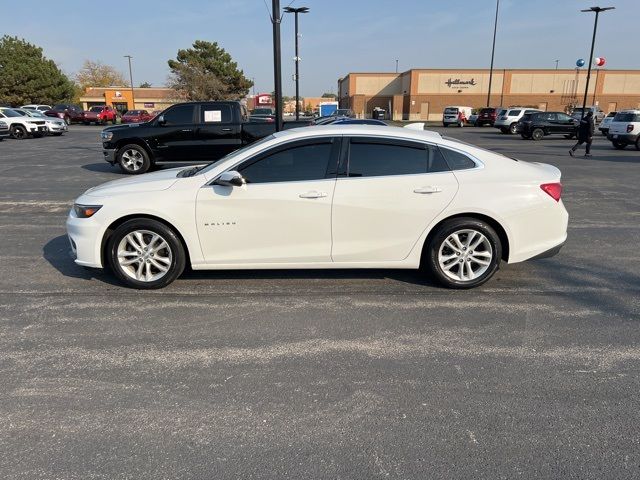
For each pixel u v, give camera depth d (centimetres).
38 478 231
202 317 407
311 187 436
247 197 434
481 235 450
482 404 290
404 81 6269
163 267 458
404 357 344
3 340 366
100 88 7725
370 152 444
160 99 7644
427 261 460
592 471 236
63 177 1209
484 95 5809
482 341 367
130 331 382
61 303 435
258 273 510
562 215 458
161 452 250
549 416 279
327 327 390
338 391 303
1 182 1129
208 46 6044
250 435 263
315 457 246
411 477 233
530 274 514
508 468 238
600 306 432
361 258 452
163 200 438
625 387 307
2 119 2605
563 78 5656
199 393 301
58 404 289
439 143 450
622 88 5625
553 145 2395
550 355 346
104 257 460
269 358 342
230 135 1209
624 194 993
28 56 5681
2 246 617
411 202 439
